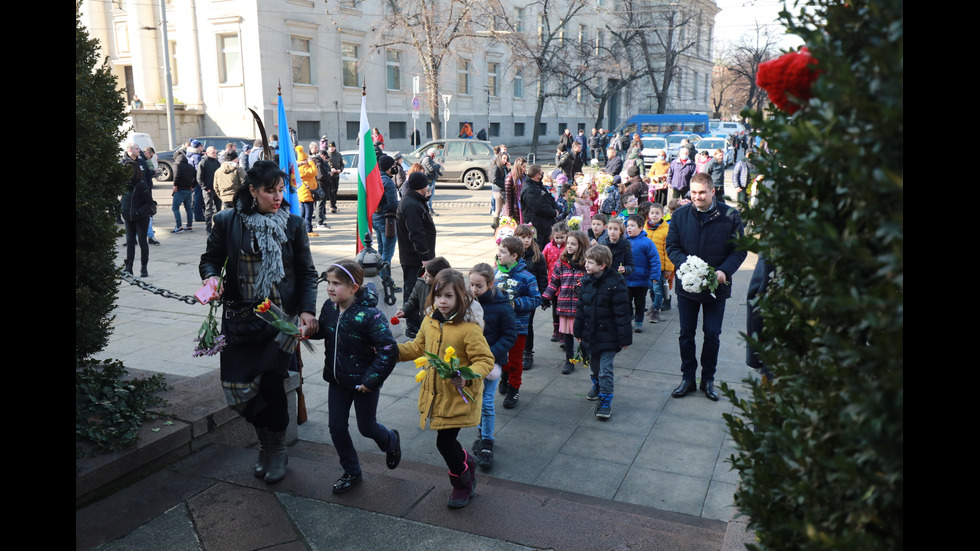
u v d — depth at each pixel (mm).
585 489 4430
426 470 4691
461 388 3709
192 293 9602
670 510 4168
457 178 23812
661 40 44781
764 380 2055
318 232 14805
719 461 4816
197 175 15758
